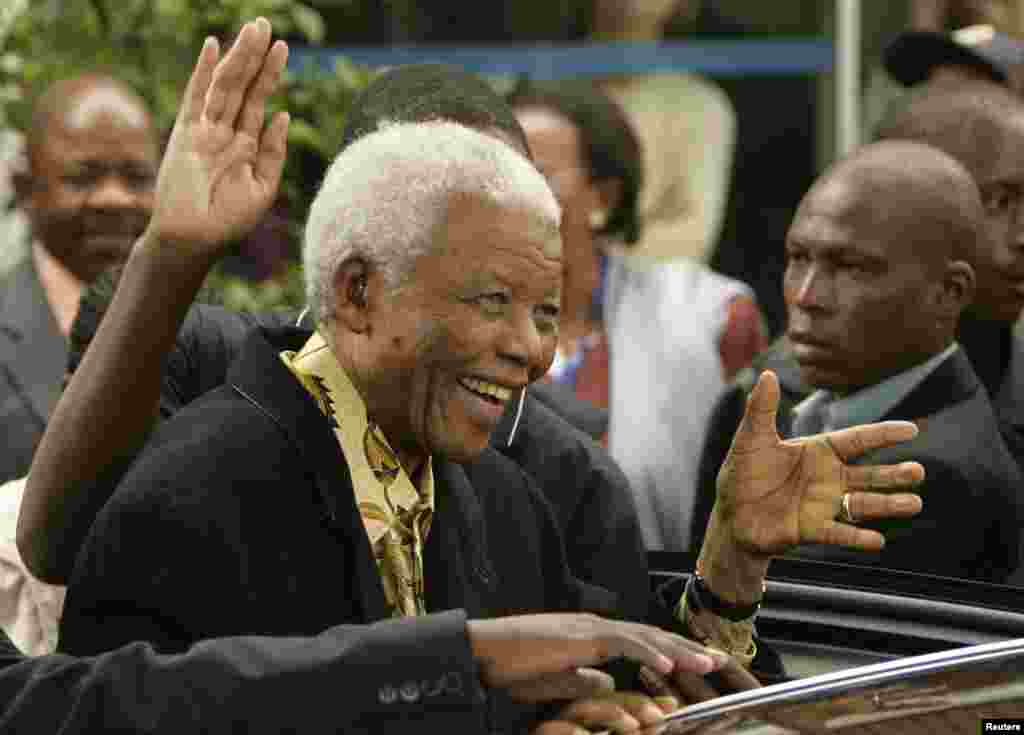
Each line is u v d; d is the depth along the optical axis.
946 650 7.57
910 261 10.68
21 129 18.67
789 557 9.42
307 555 6.89
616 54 22.53
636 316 16.70
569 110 15.97
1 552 9.75
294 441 6.94
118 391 7.22
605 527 8.91
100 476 7.37
